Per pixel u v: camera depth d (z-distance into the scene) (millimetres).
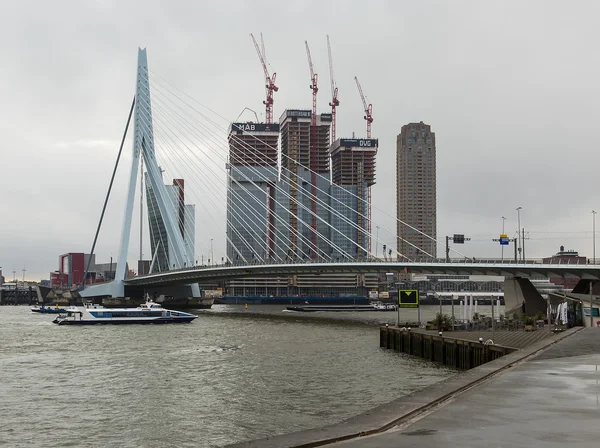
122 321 143250
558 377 25688
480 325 87938
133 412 44562
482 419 17312
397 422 17109
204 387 54500
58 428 40312
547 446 14383
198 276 196000
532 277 130250
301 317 174375
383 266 152250
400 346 83125
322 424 40562
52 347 89688
